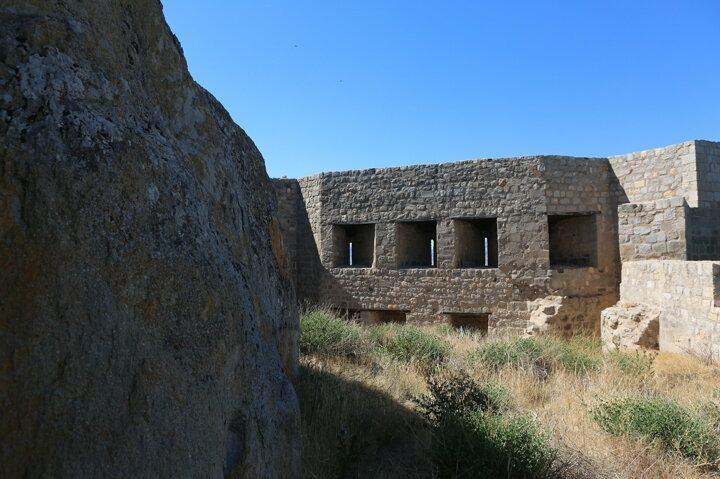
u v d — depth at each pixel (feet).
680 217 40.22
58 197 6.03
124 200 6.72
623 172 48.37
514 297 48.73
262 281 13.58
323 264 57.41
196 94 12.38
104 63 7.77
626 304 39.47
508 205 49.47
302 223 60.13
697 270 29.78
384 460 15.07
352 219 56.18
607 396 20.02
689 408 18.39
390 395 20.47
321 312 34.50
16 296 5.58
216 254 8.18
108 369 5.98
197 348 7.19
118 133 7.04
